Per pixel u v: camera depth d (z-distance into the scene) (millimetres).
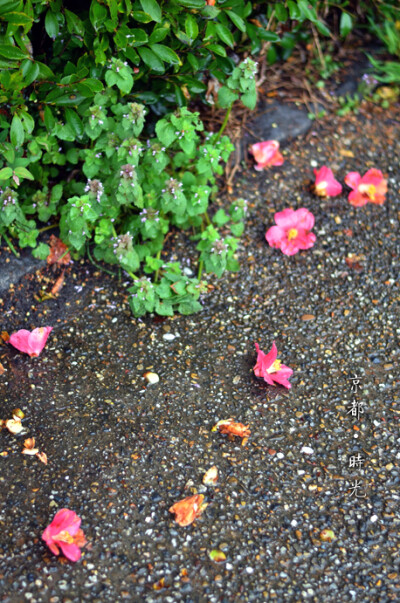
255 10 1854
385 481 1611
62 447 1615
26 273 1750
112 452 1612
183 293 1707
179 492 1586
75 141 1749
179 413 1652
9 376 1678
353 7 2037
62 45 1696
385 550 1559
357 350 1727
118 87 1676
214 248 1695
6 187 1666
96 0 1623
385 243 1843
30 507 1567
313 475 1610
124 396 1664
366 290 1791
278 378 1666
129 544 1547
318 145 1931
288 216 1801
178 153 1739
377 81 2010
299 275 1802
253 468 1610
